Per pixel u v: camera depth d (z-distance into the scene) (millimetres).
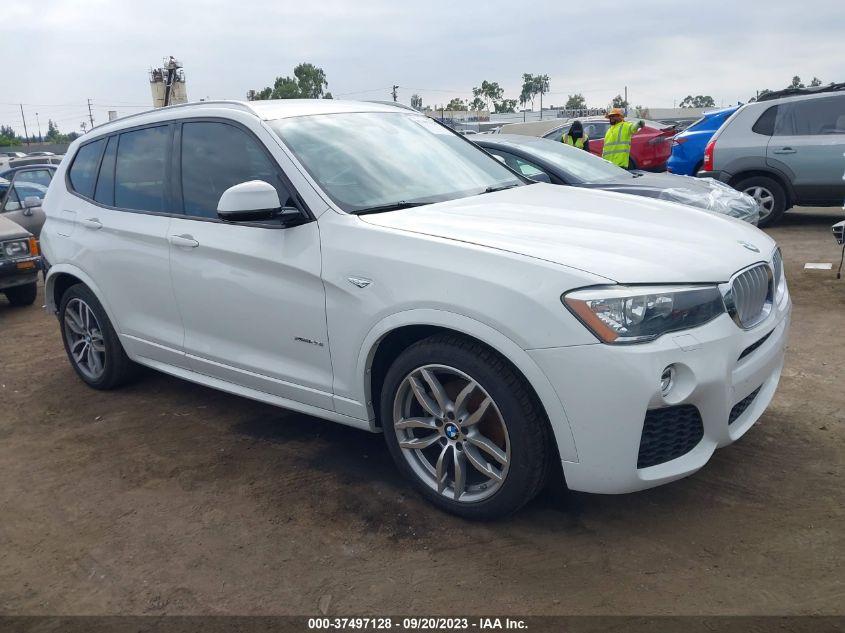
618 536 3051
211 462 3963
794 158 9688
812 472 3463
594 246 2998
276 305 3623
